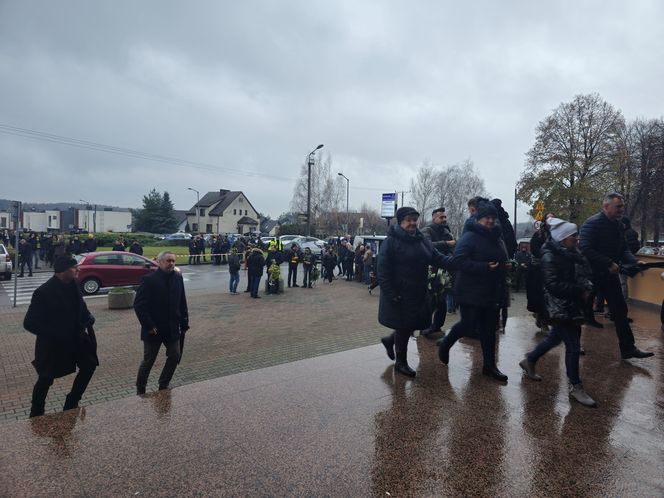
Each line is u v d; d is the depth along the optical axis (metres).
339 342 8.02
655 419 3.34
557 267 3.74
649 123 40.16
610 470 2.60
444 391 3.82
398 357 4.24
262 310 11.55
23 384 5.92
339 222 49.59
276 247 16.20
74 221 84.12
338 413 3.31
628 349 4.75
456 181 60.28
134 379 6.09
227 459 2.63
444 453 2.76
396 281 3.99
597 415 3.39
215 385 3.87
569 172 34.16
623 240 4.82
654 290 8.92
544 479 2.49
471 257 3.91
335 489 2.35
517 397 3.72
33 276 20.41
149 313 4.66
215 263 26.66
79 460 2.59
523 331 6.45
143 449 2.73
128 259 15.23
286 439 2.89
